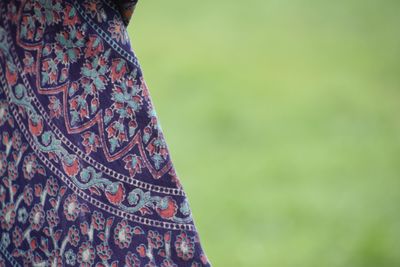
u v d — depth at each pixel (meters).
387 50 12.21
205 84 10.24
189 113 9.30
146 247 2.36
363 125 9.09
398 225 6.46
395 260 5.88
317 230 6.41
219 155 8.22
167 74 10.62
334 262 5.89
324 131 8.92
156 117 2.38
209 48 12.11
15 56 2.20
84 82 2.30
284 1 14.74
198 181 7.52
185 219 2.40
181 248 2.39
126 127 2.35
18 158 2.20
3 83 2.18
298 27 13.46
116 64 2.34
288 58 11.84
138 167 2.36
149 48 11.97
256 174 7.71
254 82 10.46
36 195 2.23
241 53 11.91
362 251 5.97
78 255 2.29
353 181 7.52
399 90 10.36
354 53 12.15
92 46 2.31
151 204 2.38
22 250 2.22
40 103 2.24
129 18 2.36
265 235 6.37
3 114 2.18
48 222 2.25
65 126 2.28
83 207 2.30
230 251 6.07
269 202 7.00
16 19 2.20
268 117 9.27
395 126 9.05
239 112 9.30
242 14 14.05
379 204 6.94
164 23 13.45
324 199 7.07
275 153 8.27
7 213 2.19
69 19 2.28
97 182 2.31
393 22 13.53
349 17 13.84
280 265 5.87
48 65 2.25
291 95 10.05
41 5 2.23
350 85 10.51
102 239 2.32
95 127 2.32
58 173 2.26
